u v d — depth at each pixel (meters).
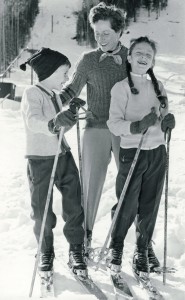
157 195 3.48
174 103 17.06
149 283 3.31
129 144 3.45
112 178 5.99
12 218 4.88
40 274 3.38
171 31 37.56
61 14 39.69
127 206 3.42
